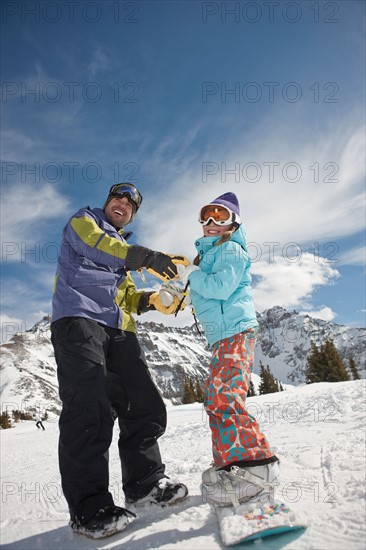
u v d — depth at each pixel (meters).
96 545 1.80
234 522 1.65
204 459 3.60
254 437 2.00
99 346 2.29
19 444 13.33
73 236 2.46
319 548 1.42
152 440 2.39
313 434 3.72
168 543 1.67
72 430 2.09
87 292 2.43
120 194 2.85
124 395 2.47
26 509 2.77
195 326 2.58
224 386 2.14
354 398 5.76
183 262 2.52
